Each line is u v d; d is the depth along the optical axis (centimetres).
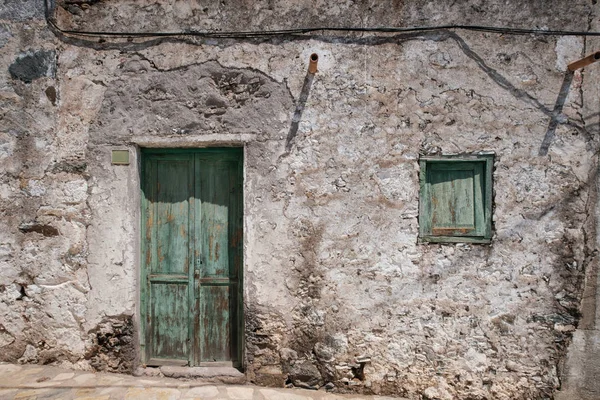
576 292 313
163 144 342
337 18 329
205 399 306
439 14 324
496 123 320
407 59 325
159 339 356
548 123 317
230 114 334
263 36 332
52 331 348
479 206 321
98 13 344
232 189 351
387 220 325
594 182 313
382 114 326
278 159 331
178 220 352
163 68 339
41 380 325
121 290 342
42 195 350
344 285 328
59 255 348
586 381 312
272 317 331
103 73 344
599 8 315
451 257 321
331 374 326
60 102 348
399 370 323
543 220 316
